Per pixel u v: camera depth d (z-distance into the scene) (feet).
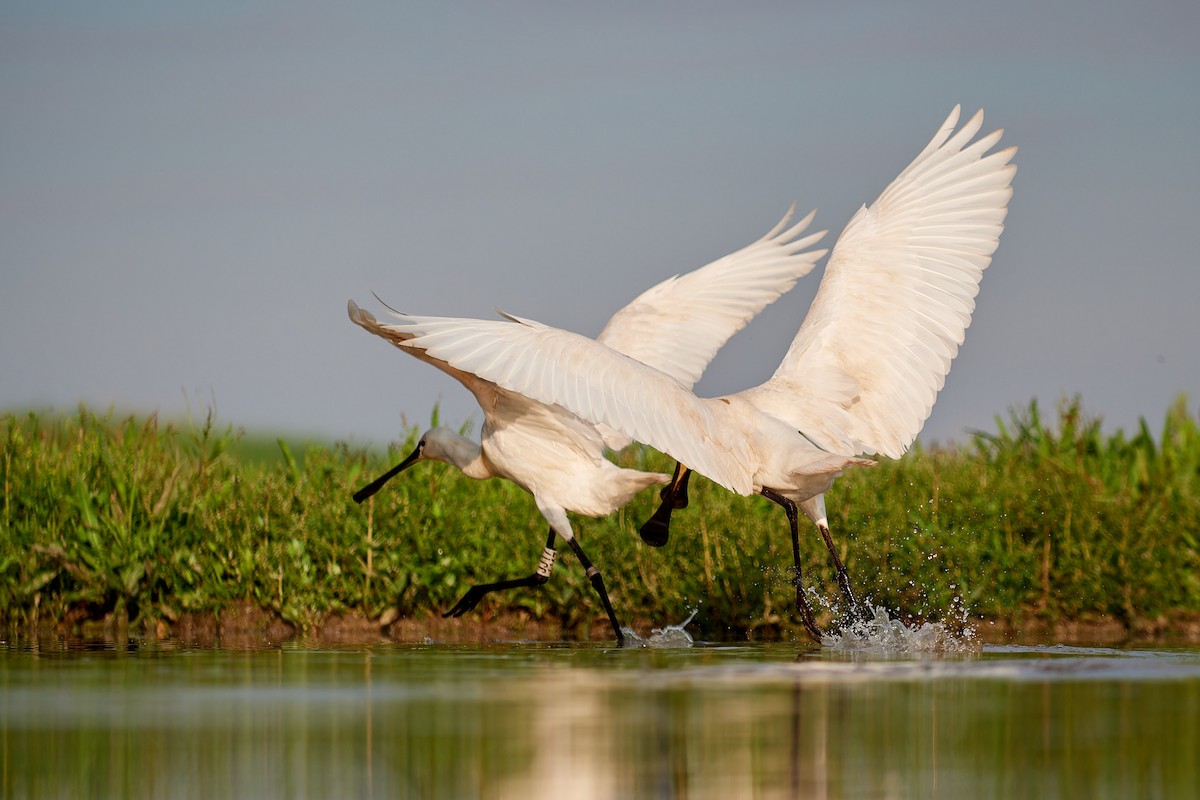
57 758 25.57
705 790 23.00
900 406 41.50
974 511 54.34
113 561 50.47
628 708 29.48
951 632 49.73
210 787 23.63
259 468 58.80
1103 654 40.60
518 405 46.34
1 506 53.31
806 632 49.26
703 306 51.19
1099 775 23.86
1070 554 52.70
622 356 38.47
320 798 22.93
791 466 39.32
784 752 25.44
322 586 50.62
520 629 51.93
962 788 23.09
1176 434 67.87
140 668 37.17
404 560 51.75
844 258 43.27
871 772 24.16
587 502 46.98
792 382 41.98
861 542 52.19
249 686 33.24
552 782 23.63
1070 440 62.95
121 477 53.36
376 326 42.78
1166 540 53.57
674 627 48.29
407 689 32.48
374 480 56.59
